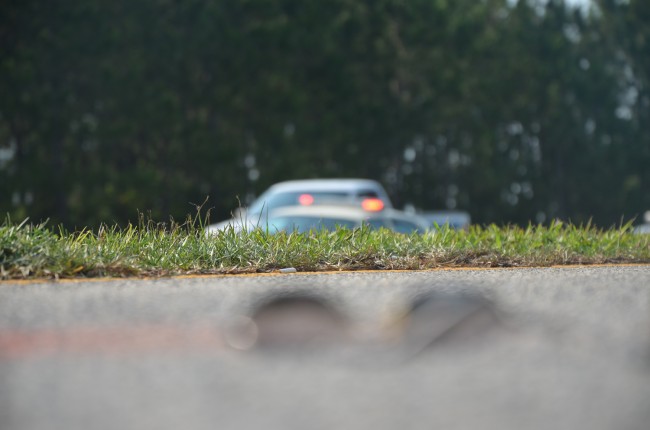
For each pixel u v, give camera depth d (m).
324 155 50.53
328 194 18.91
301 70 50.41
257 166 48.59
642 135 58.22
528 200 56.16
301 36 49.94
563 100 55.91
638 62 57.81
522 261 7.82
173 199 46.12
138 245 6.86
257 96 48.47
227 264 6.85
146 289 3.31
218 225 10.86
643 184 58.69
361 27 51.38
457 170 55.00
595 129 57.56
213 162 47.03
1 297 2.86
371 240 7.89
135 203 43.97
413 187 53.81
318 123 50.62
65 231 6.97
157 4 47.59
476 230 9.29
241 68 48.06
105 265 6.00
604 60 57.84
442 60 52.75
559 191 56.41
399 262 7.41
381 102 51.59
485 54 54.81
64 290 3.30
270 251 7.17
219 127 49.00
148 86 46.62
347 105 50.94
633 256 8.42
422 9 52.53
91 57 45.50
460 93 52.66
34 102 44.16
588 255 8.34
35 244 6.17
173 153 47.22
